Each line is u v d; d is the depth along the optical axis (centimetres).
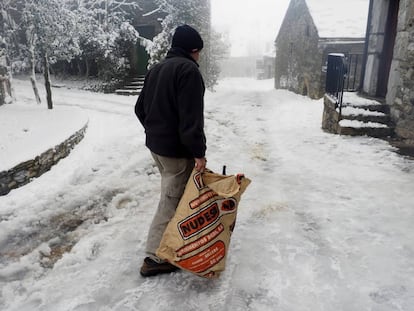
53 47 740
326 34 1215
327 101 647
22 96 1086
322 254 248
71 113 682
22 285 225
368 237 269
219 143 580
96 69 1539
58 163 454
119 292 214
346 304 199
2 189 348
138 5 1498
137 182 409
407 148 493
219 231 209
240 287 216
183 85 200
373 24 674
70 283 224
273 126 714
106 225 304
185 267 209
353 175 401
